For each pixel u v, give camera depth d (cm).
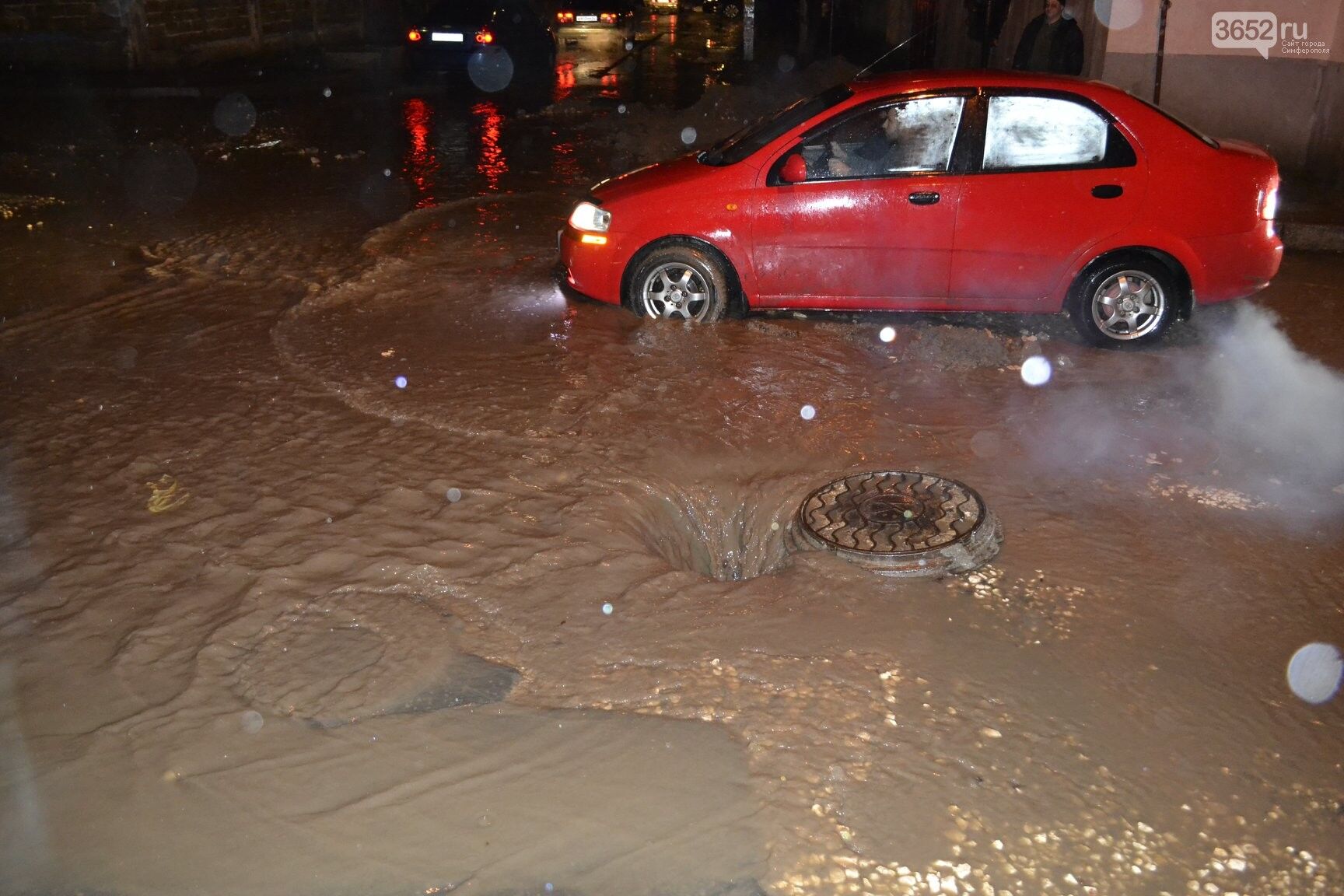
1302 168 1207
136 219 1064
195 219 1064
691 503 520
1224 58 1245
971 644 399
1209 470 541
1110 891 296
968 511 481
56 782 332
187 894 293
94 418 594
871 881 297
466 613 418
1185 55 1271
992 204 698
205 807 322
